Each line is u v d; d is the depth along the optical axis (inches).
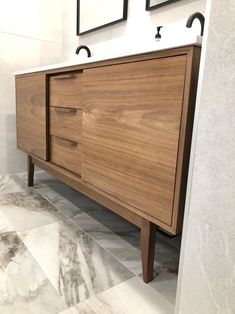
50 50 81.8
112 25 62.4
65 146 51.3
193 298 25.9
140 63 31.3
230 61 20.4
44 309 31.1
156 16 51.8
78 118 45.8
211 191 22.9
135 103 32.7
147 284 36.4
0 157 79.8
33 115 61.5
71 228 51.3
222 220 22.3
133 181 34.8
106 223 54.0
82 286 35.4
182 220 29.7
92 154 42.4
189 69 26.0
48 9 78.7
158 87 29.5
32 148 64.5
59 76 49.7
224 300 23.0
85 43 72.1
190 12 45.8
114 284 36.1
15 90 72.7
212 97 22.0
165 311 31.8
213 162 22.5
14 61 76.5
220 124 21.6
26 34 76.7
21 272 37.4
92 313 31.0
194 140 23.9
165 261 42.3
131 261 41.6
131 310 31.7
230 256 22.0
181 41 26.0
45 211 58.3
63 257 41.6
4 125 78.5
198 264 24.9
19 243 44.9
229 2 19.9
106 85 37.1
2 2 71.5
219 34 20.9
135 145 33.6
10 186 72.7
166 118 29.0
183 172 28.3
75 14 74.4
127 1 57.5
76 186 51.3
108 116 37.5
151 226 34.7
